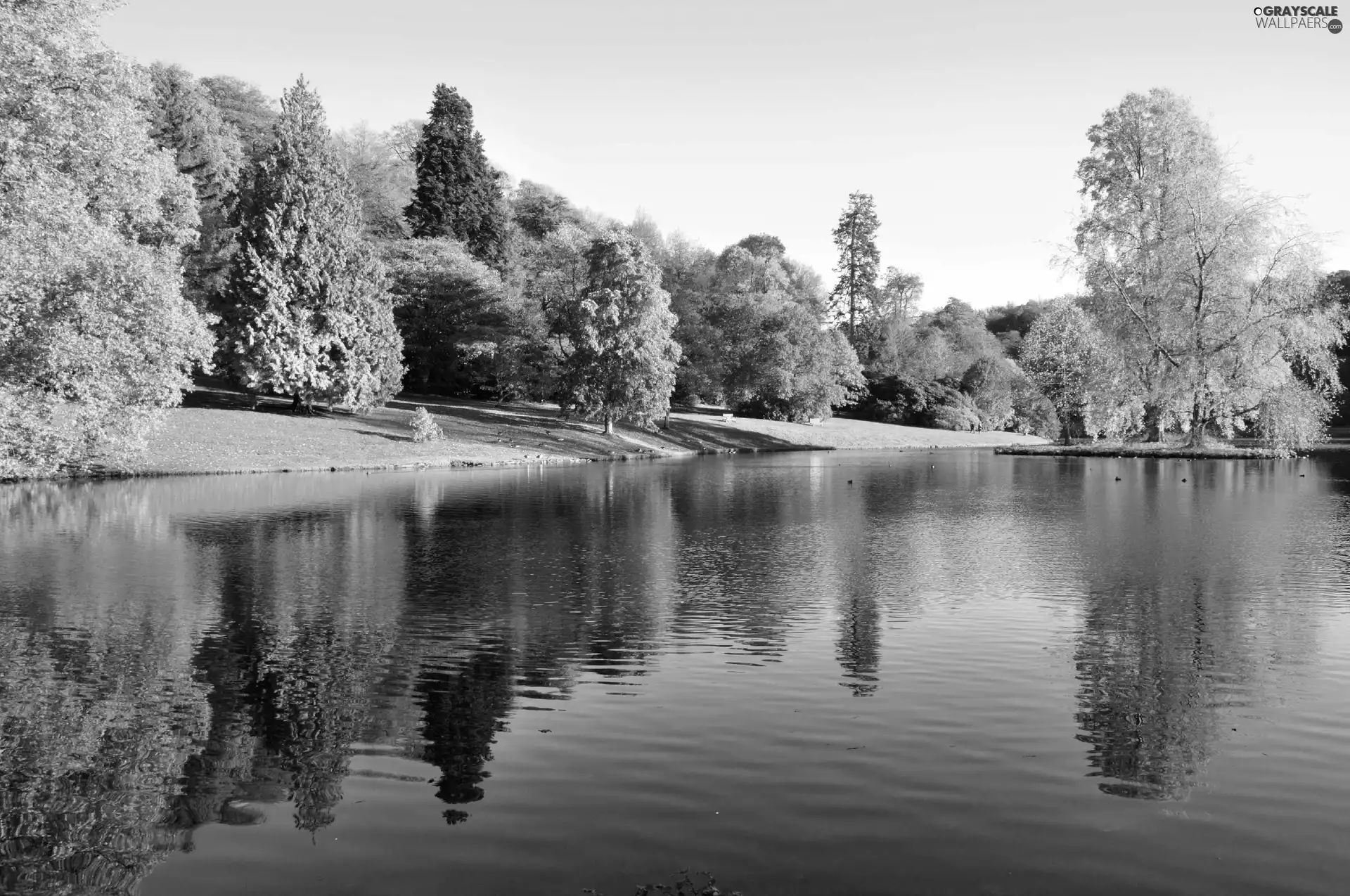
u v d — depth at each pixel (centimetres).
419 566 1717
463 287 6750
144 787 713
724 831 630
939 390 10019
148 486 3328
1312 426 4591
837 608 1351
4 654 1085
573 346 6191
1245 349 4616
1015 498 3084
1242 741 801
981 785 706
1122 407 5250
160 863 595
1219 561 1752
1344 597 1396
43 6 2506
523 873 575
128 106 3148
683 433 6981
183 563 1723
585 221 9681
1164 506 2772
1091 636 1172
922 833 626
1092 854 597
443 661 1066
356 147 9969
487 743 805
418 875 573
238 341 5034
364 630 1213
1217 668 1024
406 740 812
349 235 5238
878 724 847
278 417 4981
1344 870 577
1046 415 8150
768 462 5497
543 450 5362
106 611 1320
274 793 702
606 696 934
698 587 1514
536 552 1892
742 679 995
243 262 5053
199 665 1038
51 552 1836
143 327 2875
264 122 9012
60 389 2777
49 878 575
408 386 7119
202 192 6475
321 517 2461
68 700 918
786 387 8262
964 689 951
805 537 2136
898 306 12500
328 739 813
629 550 1925
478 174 8244
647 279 5916
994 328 15512
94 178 3003
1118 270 5078
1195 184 4753
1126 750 779
